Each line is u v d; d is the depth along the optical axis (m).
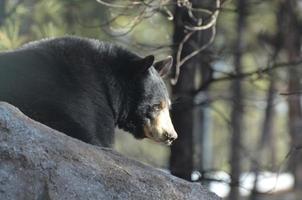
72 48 8.95
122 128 9.87
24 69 8.29
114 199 7.35
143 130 9.84
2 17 13.74
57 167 7.13
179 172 14.09
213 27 12.35
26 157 6.98
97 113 8.78
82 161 7.31
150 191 7.59
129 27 13.94
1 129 6.94
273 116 27.25
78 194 7.17
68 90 8.47
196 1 13.42
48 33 13.38
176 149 14.16
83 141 8.28
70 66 8.72
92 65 9.07
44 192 7.02
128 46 15.49
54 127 8.14
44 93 8.23
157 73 9.99
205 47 12.88
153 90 9.76
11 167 6.92
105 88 9.16
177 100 13.74
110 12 13.98
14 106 7.62
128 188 7.46
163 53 14.77
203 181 14.67
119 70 9.43
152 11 11.66
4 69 8.22
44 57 8.56
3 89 8.09
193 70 14.16
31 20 14.50
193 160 14.32
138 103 9.66
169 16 12.02
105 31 12.95
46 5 14.75
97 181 7.31
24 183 6.94
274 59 16.42
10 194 6.87
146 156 20.27
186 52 13.76
